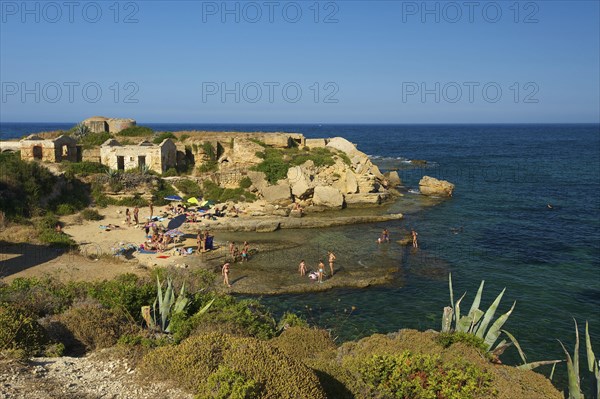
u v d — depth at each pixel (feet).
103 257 100.01
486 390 36.01
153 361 35.73
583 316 81.10
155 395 32.42
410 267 105.60
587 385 59.06
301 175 166.61
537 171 283.38
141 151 169.78
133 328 49.73
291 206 158.20
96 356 40.40
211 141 189.16
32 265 90.94
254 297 87.20
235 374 30.81
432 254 115.44
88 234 118.62
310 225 139.95
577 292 91.86
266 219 141.49
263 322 58.03
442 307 84.74
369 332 74.54
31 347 41.32
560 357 67.51
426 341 45.24
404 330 49.06
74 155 174.29
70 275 85.35
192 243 117.19
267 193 161.89
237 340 35.83
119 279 69.72
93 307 52.08
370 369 38.60
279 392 30.37
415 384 36.55
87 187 149.38
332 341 53.93
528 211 167.73
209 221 137.28
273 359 33.45
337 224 142.92
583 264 108.88
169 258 103.71
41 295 56.03
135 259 101.35
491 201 186.60
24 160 145.38
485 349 44.73
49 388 33.55
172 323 50.31
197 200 155.84
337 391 35.53
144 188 156.15
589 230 140.77
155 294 59.52
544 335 74.18
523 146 520.42
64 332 46.29
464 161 344.08
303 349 49.47
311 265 104.42
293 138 216.33
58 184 140.97
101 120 219.41
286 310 82.33
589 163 330.75
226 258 106.01
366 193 171.53
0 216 112.68
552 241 128.47
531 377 39.17
